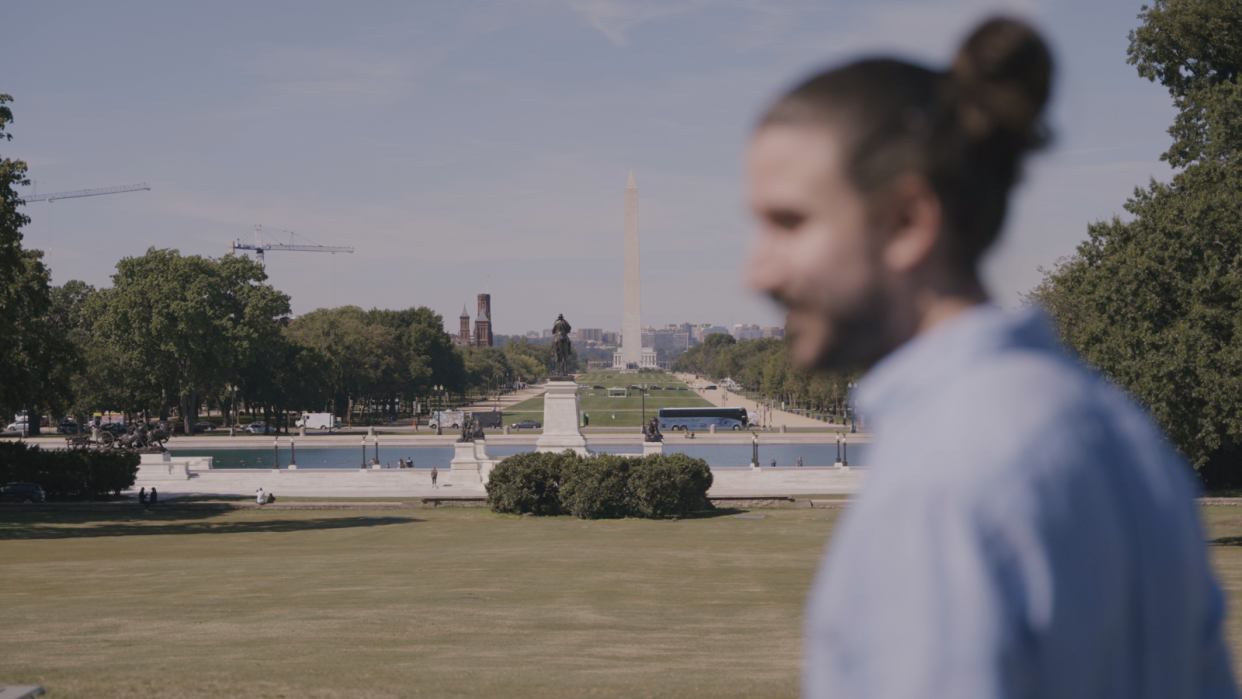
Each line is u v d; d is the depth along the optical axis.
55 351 66.25
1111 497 1.52
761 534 50.41
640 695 12.69
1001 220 1.61
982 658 1.34
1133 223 49.69
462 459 86.19
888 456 1.58
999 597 1.37
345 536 50.50
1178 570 1.62
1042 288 78.75
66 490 72.81
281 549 42.81
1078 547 1.44
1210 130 48.41
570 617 21.30
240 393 160.12
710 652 16.81
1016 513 1.41
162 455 89.00
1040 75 1.55
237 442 129.12
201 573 31.34
